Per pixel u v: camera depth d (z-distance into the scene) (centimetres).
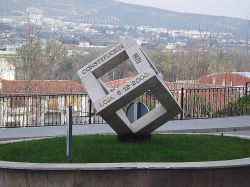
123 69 3912
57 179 877
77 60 4266
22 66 3747
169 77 4175
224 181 903
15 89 3300
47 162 949
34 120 2388
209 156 991
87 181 872
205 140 1186
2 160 988
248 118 2192
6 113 2250
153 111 1126
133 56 1094
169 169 877
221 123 2027
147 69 1049
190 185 885
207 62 4428
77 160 948
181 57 4403
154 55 4575
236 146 1119
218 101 2586
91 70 1118
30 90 3303
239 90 2455
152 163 906
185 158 970
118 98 1040
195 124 1988
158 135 1262
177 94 2341
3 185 916
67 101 2514
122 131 1124
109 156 969
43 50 3925
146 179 874
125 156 972
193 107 2291
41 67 3781
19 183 900
